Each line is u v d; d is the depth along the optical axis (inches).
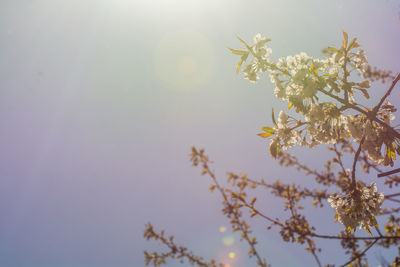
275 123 48.3
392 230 59.2
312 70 46.9
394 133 46.4
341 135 47.9
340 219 48.4
